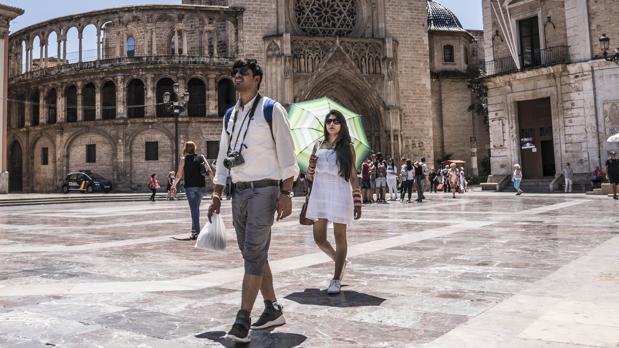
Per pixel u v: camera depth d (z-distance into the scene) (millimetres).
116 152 42750
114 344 3734
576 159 29547
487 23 34625
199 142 42406
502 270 6523
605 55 25547
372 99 43156
